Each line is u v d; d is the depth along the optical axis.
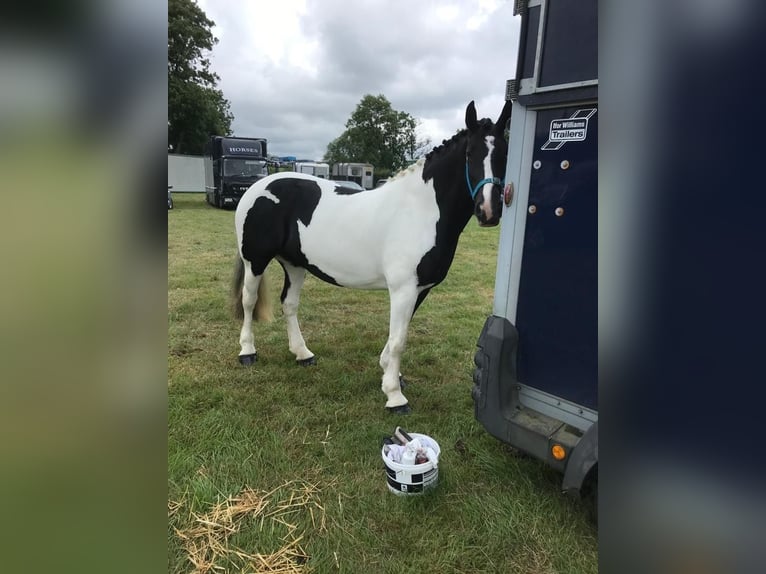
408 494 2.09
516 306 2.12
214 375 3.32
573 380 1.97
